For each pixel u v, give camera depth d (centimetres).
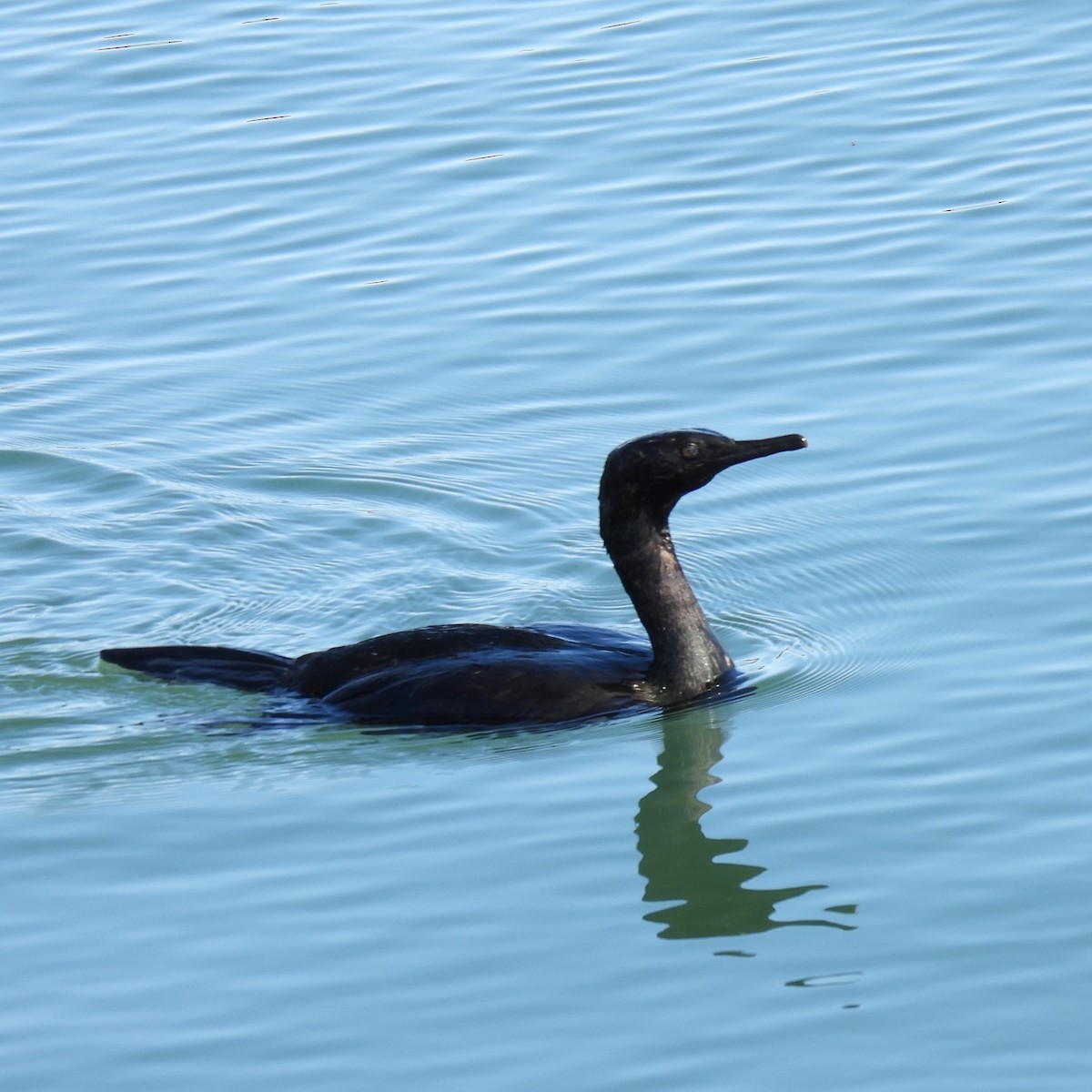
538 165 2202
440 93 2403
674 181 2142
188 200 2183
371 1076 882
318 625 1452
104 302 1991
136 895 1052
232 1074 888
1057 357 1727
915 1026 902
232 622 1459
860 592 1418
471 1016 925
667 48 2497
